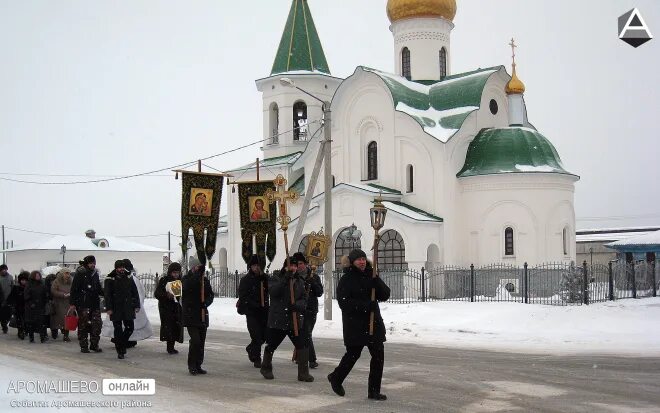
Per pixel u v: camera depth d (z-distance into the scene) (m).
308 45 49.56
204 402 11.09
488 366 14.87
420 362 15.52
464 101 42.19
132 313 16.81
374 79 42.59
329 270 26.53
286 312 13.28
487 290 38.41
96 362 16.02
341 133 44.09
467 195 40.47
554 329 22.89
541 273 36.84
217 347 18.91
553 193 39.44
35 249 60.22
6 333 23.86
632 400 11.22
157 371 14.55
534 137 40.94
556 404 10.91
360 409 10.59
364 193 39.81
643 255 47.72
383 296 11.41
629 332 21.52
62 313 21.02
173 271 17.58
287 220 16.59
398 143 41.75
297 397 11.56
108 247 63.50
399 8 46.09
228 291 41.38
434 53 46.00
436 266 39.56
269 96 49.81
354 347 11.43
